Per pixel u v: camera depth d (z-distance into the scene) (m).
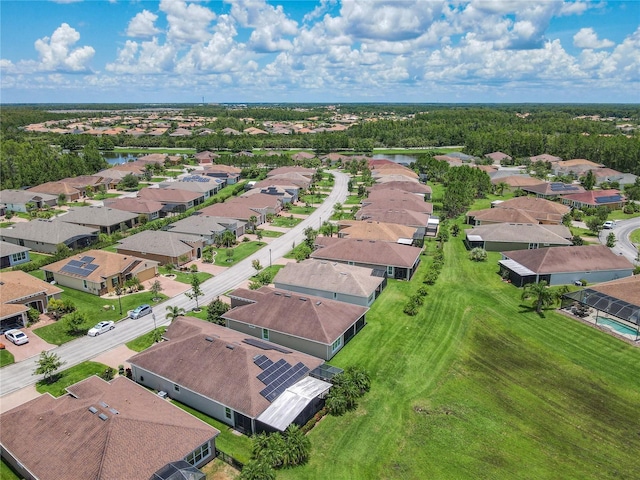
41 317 57.53
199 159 192.00
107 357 48.31
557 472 33.16
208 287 67.50
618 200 113.19
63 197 120.75
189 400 39.97
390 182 126.94
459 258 78.88
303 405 36.75
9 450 32.12
